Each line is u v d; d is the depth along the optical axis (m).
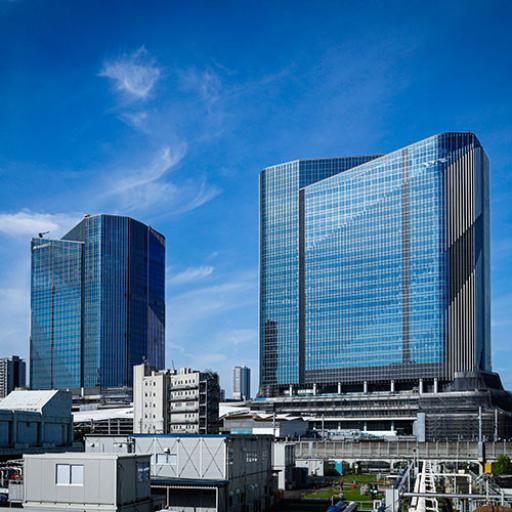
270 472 124.12
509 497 87.44
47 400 182.25
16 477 91.50
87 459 71.31
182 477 101.88
